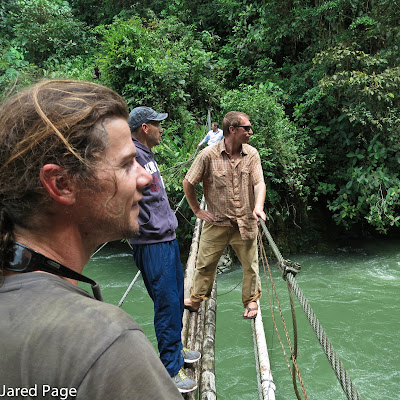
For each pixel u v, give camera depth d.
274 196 8.84
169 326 2.21
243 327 5.93
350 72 8.70
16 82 0.62
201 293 3.23
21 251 0.53
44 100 0.53
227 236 3.05
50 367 0.45
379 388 4.61
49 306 0.49
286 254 9.03
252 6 11.56
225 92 11.21
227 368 5.02
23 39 13.19
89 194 0.55
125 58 10.35
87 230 0.58
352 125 9.02
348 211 8.86
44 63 13.00
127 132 0.58
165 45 11.15
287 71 10.88
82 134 0.53
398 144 8.56
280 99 10.16
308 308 1.52
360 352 5.28
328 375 4.88
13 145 0.51
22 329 0.47
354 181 8.92
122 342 0.46
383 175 8.48
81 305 0.49
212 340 3.29
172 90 10.45
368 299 6.70
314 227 9.49
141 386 0.46
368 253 8.84
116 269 8.27
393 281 7.40
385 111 8.66
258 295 3.22
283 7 10.09
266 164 8.85
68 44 13.35
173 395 0.48
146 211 2.16
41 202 0.53
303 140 9.30
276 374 4.95
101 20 14.69
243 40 11.35
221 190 2.96
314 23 9.69
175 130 10.23
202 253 3.12
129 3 13.81
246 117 2.86
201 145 9.32
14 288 0.51
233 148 2.92
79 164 0.53
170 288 2.21
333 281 7.51
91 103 0.54
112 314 0.49
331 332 5.76
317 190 9.24
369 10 9.51
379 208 8.47
